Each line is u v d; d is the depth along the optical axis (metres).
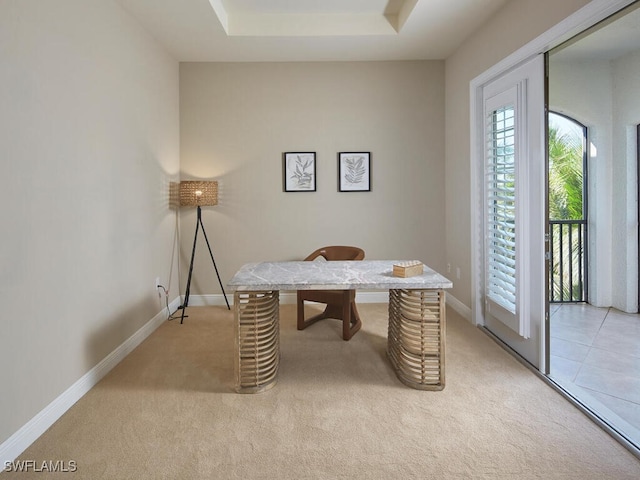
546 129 2.68
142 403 2.39
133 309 3.28
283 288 2.45
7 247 1.86
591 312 4.24
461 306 4.09
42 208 2.12
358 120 4.52
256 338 2.51
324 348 3.26
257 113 4.48
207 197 4.18
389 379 2.69
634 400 2.39
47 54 2.17
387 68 4.48
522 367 2.86
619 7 2.01
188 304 4.54
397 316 2.73
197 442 2.00
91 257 2.62
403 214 4.57
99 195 2.72
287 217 4.55
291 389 2.56
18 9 1.94
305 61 4.46
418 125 4.52
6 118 1.86
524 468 1.78
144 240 3.51
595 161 4.34
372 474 1.75
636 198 4.15
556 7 2.40
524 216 2.86
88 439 2.03
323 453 1.90
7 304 1.86
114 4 2.97
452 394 2.46
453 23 3.47
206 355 3.13
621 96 4.16
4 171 1.85
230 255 4.54
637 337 3.51
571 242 4.62
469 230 3.84
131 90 3.25
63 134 2.31
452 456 1.87
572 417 2.20
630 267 4.18
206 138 4.47
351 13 3.73
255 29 3.74
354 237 4.58
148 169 3.61
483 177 3.57
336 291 3.53
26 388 1.98
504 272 3.19
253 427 2.13
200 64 4.43
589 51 4.02
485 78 3.42
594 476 1.72
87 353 2.56
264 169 4.52
